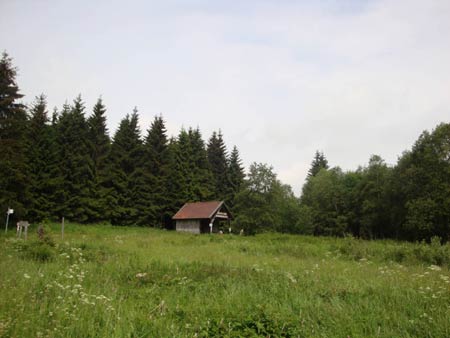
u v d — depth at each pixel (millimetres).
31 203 37656
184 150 65875
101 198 49000
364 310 6945
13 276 7844
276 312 6453
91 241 21219
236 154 77188
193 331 5449
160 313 6285
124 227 47438
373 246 19109
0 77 34906
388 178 53406
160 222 57156
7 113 34938
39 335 4621
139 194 55156
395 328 5980
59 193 44688
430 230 43844
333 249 19578
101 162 52219
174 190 59906
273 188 49344
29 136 45406
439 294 7867
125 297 7660
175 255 15273
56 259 11859
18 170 33969
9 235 26297
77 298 6570
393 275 10875
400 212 49562
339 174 76750
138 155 57531
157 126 61562
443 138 45688
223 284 9203
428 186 45062
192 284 8992
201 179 65750
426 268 13305
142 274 9781
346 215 63125
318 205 67812
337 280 9883
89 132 53469
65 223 43188
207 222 53875
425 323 5984
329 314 6664
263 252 18734
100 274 9945
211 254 16234
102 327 5371
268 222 48406
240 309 6668
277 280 9547
